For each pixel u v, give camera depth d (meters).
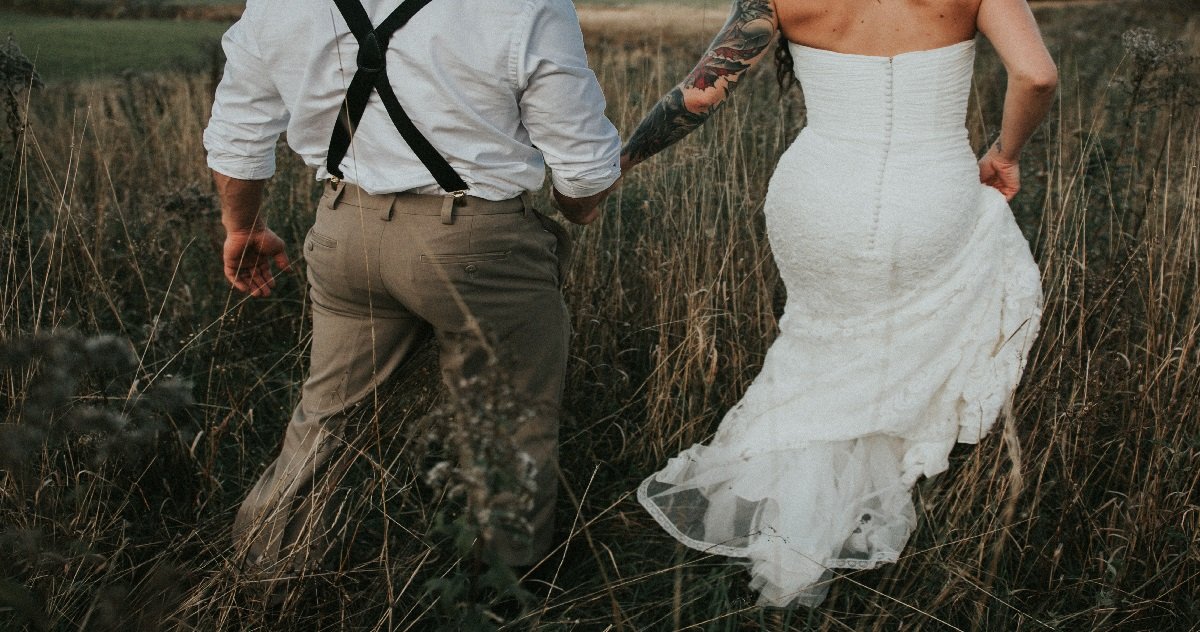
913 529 2.25
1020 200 3.70
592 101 1.98
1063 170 3.45
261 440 2.80
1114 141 3.62
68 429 1.89
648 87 4.14
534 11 1.85
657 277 3.15
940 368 2.22
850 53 2.13
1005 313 2.23
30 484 1.98
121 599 1.69
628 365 3.18
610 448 2.83
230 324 3.15
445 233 1.94
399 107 1.86
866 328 2.24
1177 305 2.77
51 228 3.17
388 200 1.94
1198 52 4.15
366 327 2.14
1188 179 2.87
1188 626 2.05
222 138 2.07
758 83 4.33
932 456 2.25
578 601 2.21
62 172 3.56
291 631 1.88
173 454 2.39
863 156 2.16
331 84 1.88
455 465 2.35
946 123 2.15
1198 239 2.82
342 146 1.95
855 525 2.20
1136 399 2.47
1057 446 2.44
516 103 1.94
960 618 2.16
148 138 4.38
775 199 2.34
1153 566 2.15
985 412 2.22
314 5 1.86
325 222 2.04
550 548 2.30
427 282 1.97
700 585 2.23
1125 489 2.48
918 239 2.14
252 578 1.90
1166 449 2.30
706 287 3.09
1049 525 2.38
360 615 2.01
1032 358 2.72
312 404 2.21
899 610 2.12
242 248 2.34
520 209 2.02
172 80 4.88
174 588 1.81
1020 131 2.17
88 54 5.03
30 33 5.26
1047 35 5.46
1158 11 5.44
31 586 1.82
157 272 3.42
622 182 3.72
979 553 2.08
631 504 2.59
